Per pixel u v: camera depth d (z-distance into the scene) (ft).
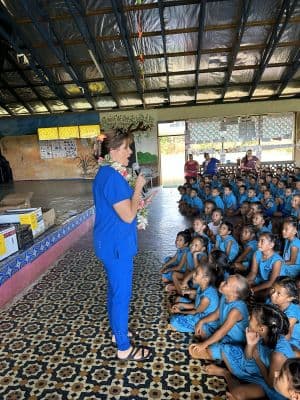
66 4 16.69
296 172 20.67
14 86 26.35
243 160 25.62
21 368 5.46
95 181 4.99
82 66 23.13
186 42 20.47
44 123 31.96
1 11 17.21
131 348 5.60
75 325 6.77
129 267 5.13
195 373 5.17
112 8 16.84
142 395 4.75
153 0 16.62
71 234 12.84
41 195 22.63
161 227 14.76
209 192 17.83
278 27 18.90
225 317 5.33
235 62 22.70
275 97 27.91
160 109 29.68
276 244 8.32
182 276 8.02
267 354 4.57
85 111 30.99
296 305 5.25
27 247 9.27
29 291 8.55
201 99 28.60
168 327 6.52
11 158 34.53
